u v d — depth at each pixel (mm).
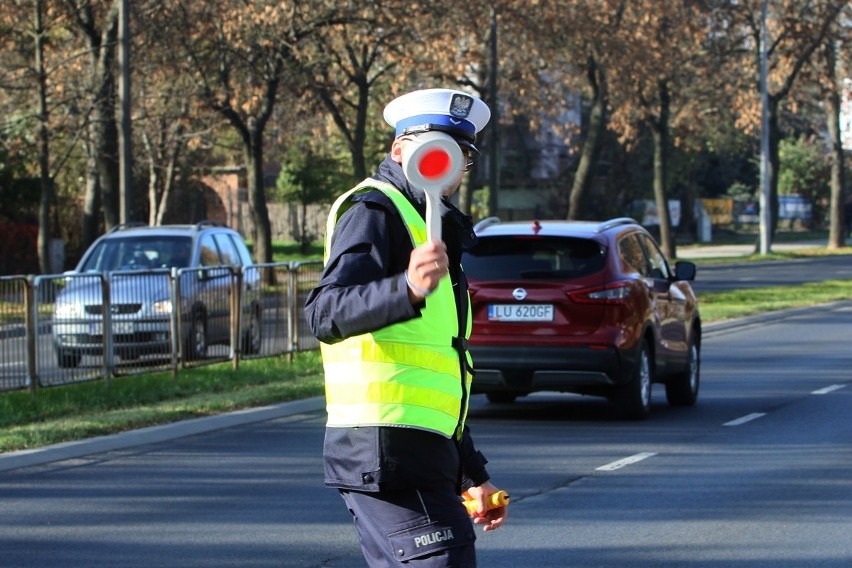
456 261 8633
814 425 27328
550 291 26703
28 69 69125
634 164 149000
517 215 153000
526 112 105000
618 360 26672
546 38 79312
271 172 172125
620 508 18859
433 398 8250
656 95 108125
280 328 38500
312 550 16297
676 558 15938
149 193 107812
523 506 19016
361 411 8188
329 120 100500
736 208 194625
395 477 8141
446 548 8195
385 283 7562
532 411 29938
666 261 31859
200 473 21688
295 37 70500
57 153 84938
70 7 68812
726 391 33719
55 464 22562
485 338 26906
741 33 116125
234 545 16547
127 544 16641
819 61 121312
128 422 26484
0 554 16109
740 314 58344
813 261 119938
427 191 7418
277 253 132625
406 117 8281
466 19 72625
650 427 27031
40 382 30156
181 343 34125
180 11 67438
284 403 30188
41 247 72562
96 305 31609
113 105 69000
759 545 16609
